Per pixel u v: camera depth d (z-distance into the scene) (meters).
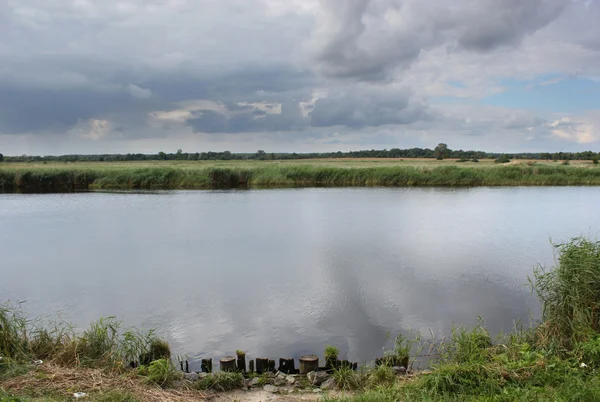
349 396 6.11
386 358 7.44
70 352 7.14
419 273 14.45
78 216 27.69
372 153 181.38
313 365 7.27
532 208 30.81
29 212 29.34
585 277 7.65
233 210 30.31
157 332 9.77
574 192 42.16
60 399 5.46
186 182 49.66
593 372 5.85
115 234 21.84
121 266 15.65
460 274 14.28
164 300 11.96
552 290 8.13
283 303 11.65
